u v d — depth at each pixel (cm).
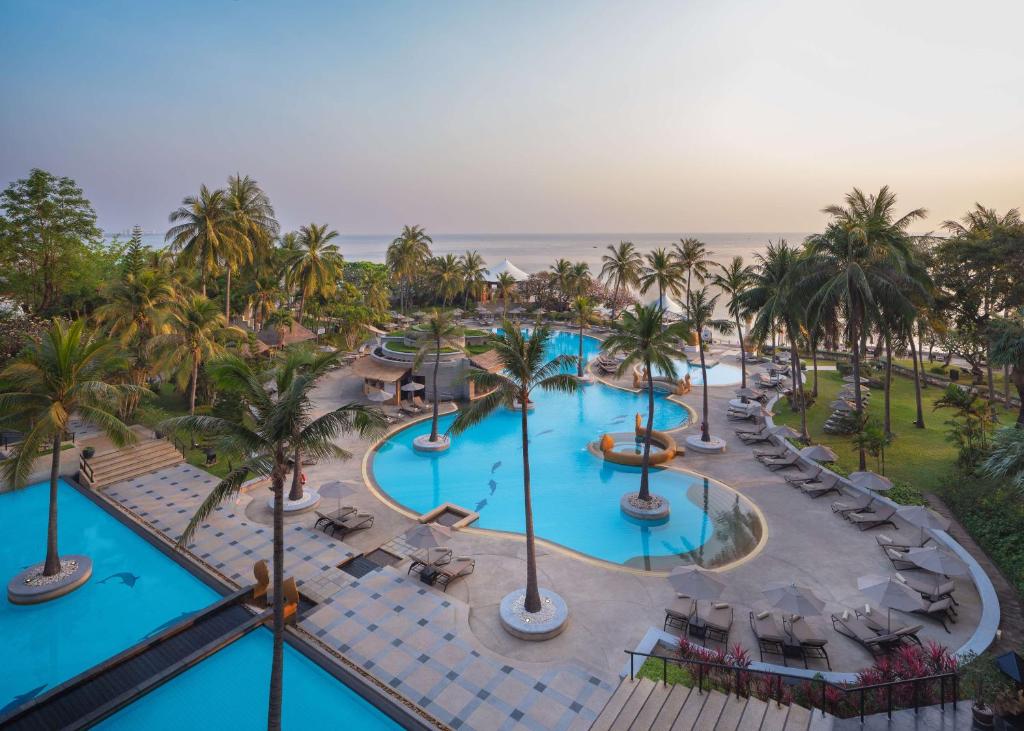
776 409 4284
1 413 1808
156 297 3475
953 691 1205
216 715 1379
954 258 3638
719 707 1320
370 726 1350
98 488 2705
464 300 10094
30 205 4478
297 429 1302
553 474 3183
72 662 1602
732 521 2567
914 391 4450
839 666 1541
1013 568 1895
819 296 3078
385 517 2558
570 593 1942
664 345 2683
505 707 1395
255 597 1816
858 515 2433
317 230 6212
